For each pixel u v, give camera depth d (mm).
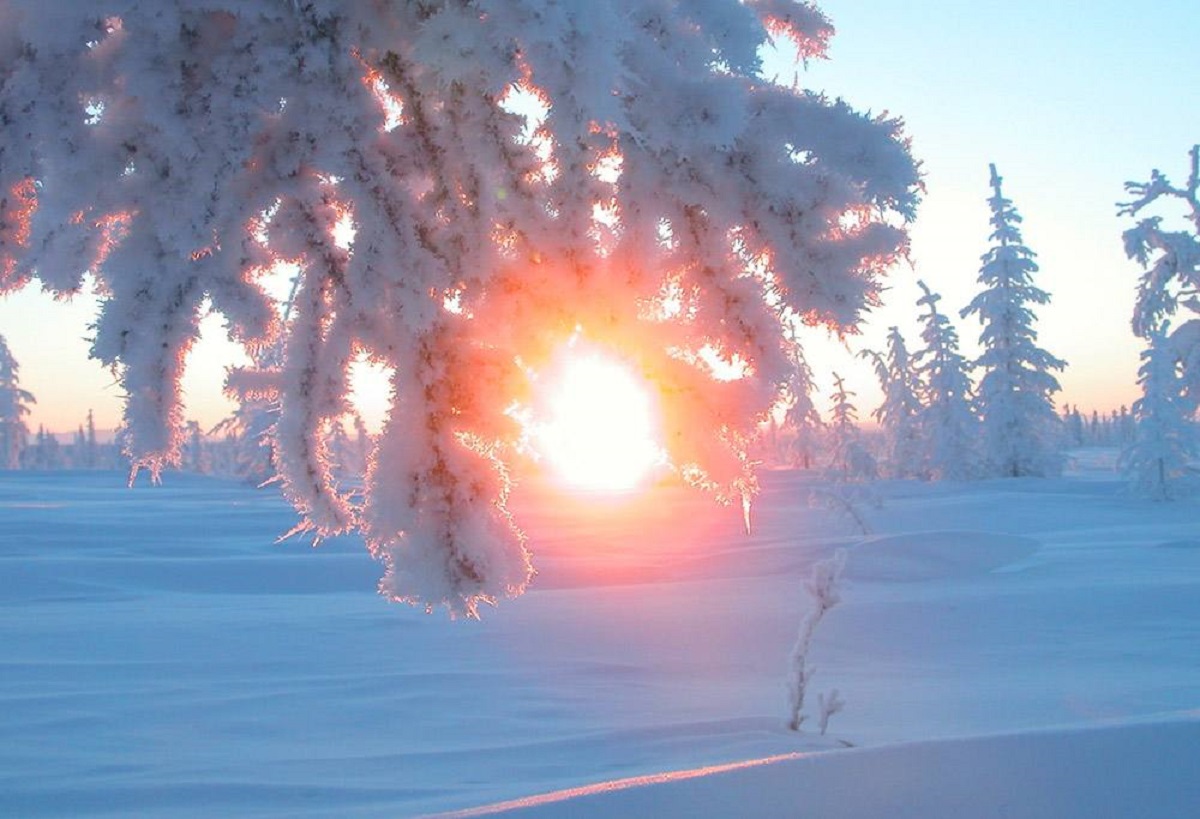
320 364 1600
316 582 20734
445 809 5184
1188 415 40406
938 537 21859
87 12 1504
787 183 1617
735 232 1687
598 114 1420
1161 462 39969
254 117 1534
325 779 6223
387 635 13078
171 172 1514
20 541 27172
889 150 1618
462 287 1659
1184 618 13312
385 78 1642
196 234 1493
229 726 7949
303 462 1595
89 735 7582
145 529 31109
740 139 1637
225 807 5617
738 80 1679
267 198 1584
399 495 1569
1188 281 30375
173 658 11398
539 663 11062
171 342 1495
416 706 8758
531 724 8062
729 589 18219
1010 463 48281
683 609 15234
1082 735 2850
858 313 1635
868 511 39000
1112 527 32312
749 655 11688
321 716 8336
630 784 2736
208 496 47219
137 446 1466
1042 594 15242
